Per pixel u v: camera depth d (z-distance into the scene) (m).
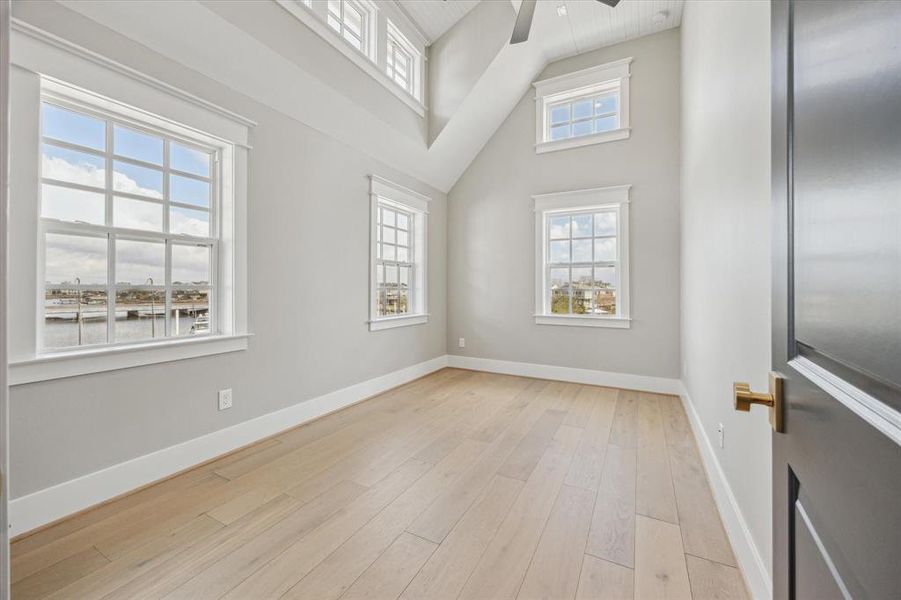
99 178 1.84
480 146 4.57
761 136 1.27
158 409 2.02
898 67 0.32
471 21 3.80
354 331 3.36
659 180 3.74
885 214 0.35
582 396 3.61
